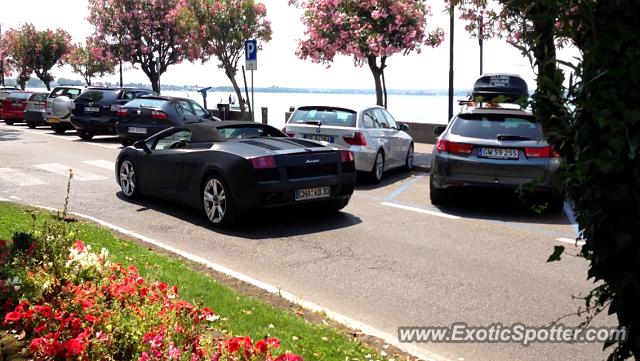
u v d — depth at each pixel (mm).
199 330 3842
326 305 5457
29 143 20016
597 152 2088
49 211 8875
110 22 37188
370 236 8141
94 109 21344
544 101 2232
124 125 18625
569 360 4348
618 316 2262
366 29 18828
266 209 8398
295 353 4027
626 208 2098
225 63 28703
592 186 2135
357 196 11492
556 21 2164
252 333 4375
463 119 10109
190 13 27891
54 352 3414
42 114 26469
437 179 10078
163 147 9914
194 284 5520
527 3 2166
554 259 2320
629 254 2139
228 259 6961
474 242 7859
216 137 9102
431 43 20266
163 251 6977
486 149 9625
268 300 5395
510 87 17406
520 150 9484
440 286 6008
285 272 6457
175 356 3250
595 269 2240
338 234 8234
